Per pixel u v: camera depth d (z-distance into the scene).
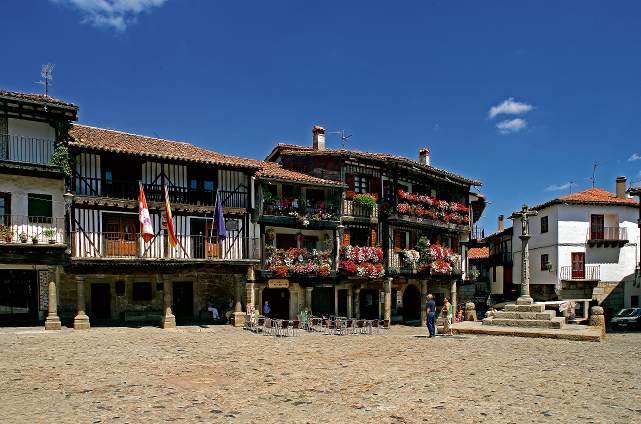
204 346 19.16
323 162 33.16
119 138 28.14
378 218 33.94
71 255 23.08
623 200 40.06
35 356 16.11
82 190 24.30
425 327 32.34
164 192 25.94
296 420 9.59
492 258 51.06
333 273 31.30
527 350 18.44
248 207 28.59
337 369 14.64
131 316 27.39
